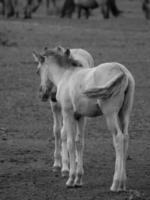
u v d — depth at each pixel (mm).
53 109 13984
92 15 53562
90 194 11781
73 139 12414
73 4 50438
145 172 13500
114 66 11695
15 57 29453
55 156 13844
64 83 12531
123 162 11656
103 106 11664
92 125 18281
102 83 11570
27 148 15703
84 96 11758
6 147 15773
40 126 18281
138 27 41812
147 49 32656
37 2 59344
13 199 11578
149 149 15672
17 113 19859
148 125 18484
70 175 12375
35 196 11766
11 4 48500
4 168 13875
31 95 22328
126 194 11625
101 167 13914
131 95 11773
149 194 11758
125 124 11805
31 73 26031
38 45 32719
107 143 16281
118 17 50281
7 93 22578
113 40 35062
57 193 11938
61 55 12969
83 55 14688
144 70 27094
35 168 13914
